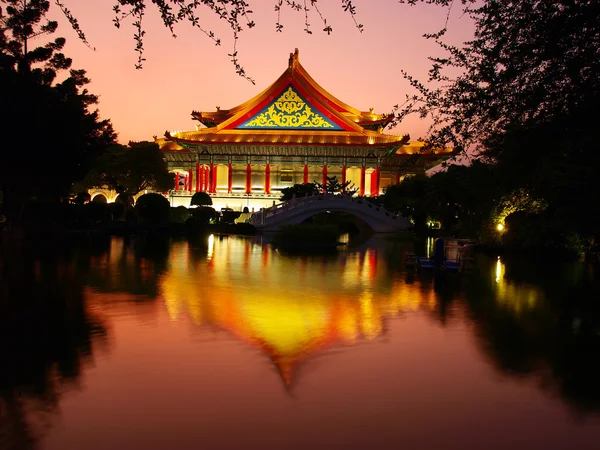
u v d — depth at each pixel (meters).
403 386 8.97
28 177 35.41
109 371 9.48
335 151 88.81
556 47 7.09
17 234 37.16
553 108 7.66
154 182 79.75
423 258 27.91
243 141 85.88
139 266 25.20
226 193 87.38
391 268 26.58
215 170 90.06
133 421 7.43
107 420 7.46
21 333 12.08
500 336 12.40
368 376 9.45
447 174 44.31
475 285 20.62
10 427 7.19
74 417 7.55
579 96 7.36
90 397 8.28
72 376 9.21
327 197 61.69
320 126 88.06
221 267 25.89
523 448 6.85
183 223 60.53
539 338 12.23
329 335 12.33
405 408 8.05
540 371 9.85
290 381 9.11
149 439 6.90
